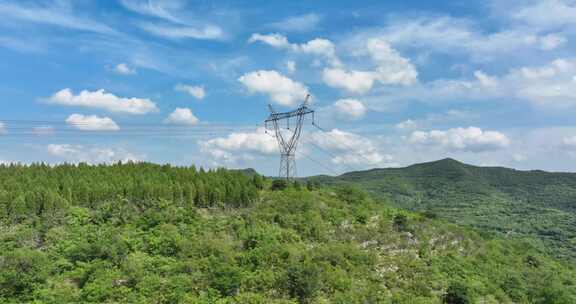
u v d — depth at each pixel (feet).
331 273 272.72
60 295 212.43
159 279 236.02
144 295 223.51
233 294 240.32
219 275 245.24
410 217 423.23
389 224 386.32
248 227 319.27
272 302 239.50
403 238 369.09
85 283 226.17
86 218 299.38
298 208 368.89
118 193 338.75
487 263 379.55
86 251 251.19
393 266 315.99
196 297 231.30
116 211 310.86
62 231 274.77
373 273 298.97
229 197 370.94
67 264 239.30
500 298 320.91
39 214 297.94
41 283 223.51
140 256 257.34
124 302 215.10
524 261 433.07
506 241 498.69
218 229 312.29
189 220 318.45
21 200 292.40
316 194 422.41
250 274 255.70
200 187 365.20
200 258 266.16
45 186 329.31
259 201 386.52
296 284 253.24
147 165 442.09
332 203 402.11
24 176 350.64
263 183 429.79
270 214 346.33
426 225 412.36
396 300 269.23
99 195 328.08
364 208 413.39
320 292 260.21
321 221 352.08
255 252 275.59
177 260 262.47
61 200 304.30
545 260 458.91
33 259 228.22
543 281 370.73
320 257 291.58
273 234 310.65
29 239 262.67
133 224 297.12
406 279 304.09
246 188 381.40
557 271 428.97
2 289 212.64
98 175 378.94
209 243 280.31
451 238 405.80
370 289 270.67
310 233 330.75
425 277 311.88
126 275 235.81
